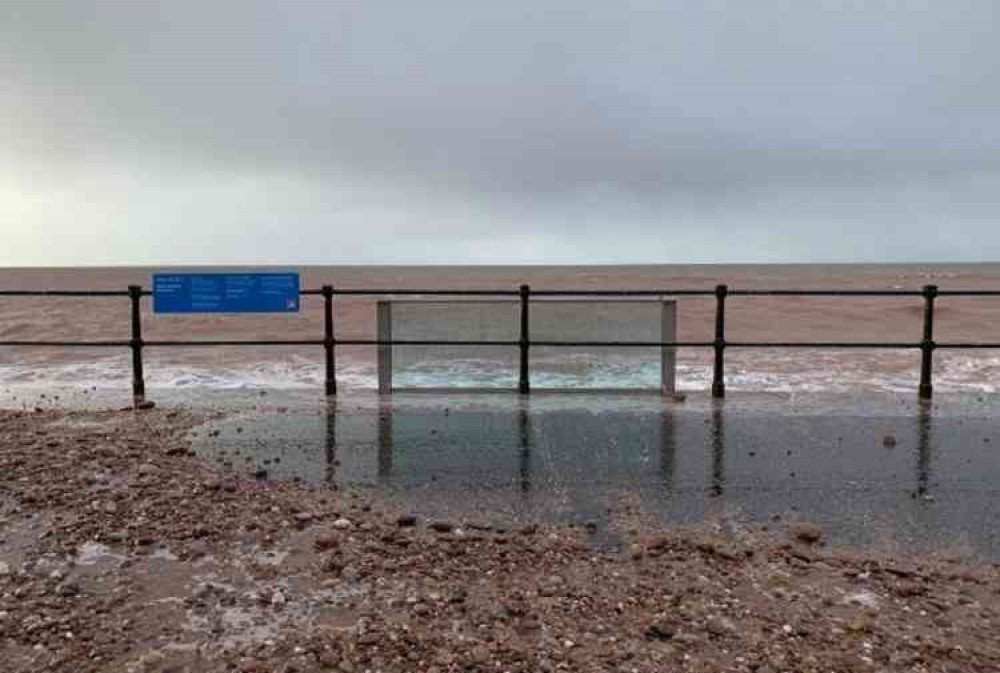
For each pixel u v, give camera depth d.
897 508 4.50
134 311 7.78
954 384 9.97
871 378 10.61
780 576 3.59
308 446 5.80
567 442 5.95
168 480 4.80
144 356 13.88
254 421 6.62
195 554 3.71
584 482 4.97
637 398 7.66
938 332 21.34
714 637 3.03
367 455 5.57
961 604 3.34
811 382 10.16
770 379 10.48
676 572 3.63
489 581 3.51
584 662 2.83
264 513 4.28
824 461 5.43
